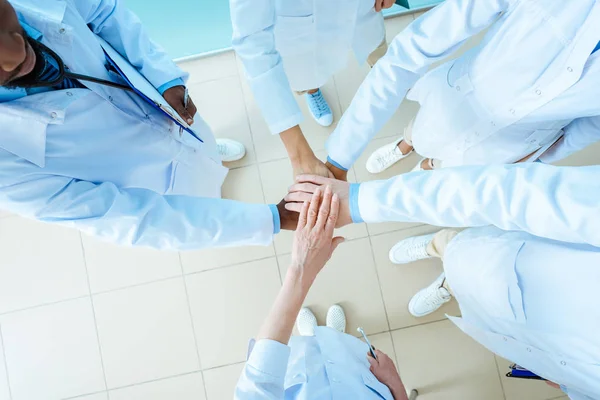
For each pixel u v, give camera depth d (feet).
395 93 3.64
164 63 4.00
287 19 3.98
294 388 3.66
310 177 3.60
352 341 4.79
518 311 3.54
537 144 4.12
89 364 6.25
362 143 3.85
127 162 3.67
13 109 2.75
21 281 6.34
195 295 6.34
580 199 2.51
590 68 2.87
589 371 3.29
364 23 4.55
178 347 6.26
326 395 3.58
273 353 2.96
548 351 3.54
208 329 6.29
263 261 6.38
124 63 3.57
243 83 6.66
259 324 6.27
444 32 3.26
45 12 2.88
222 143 6.33
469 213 2.98
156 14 6.23
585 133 3.99
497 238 3.86
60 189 3.01
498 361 6.10
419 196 3.13
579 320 3.20
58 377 6.23
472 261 3.98
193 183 4.81
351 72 6.66
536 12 2.89
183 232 3.40
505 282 3.57
